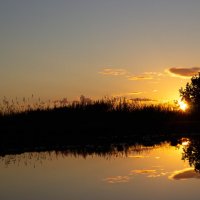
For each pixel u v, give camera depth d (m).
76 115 24.45
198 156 15.98
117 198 9.77
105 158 15.77
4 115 23.28
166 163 14.38
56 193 10.38
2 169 13.81
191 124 26.52
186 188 10.58
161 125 25.92
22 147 18.86
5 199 9.92
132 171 12.97
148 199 9.62
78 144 19.64
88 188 10.80
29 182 11.71
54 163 14.83
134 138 21.83
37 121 23.27
